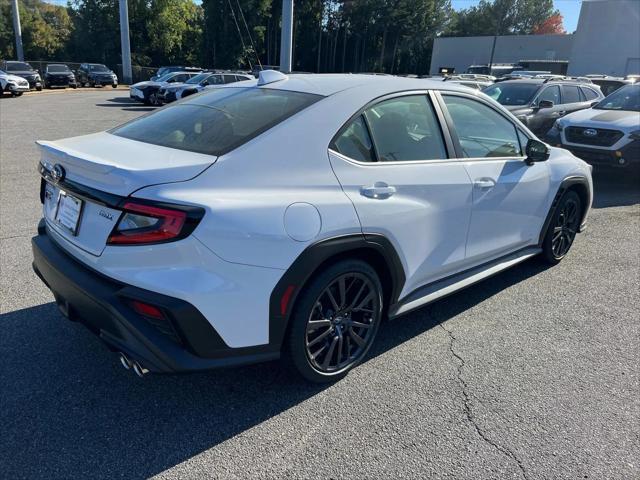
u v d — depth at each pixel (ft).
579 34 112.47
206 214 7.47
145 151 8.78
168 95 73.87
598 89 41.47
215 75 74.33
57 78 111.34
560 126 30.19
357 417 8.92
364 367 10.47
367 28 250.98
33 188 23.93
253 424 8.68
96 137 10.33
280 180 8.46
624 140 27.32
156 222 7.36
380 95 10.19
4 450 7.87
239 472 7.61
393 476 7.62
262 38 205.98
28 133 41.93
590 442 8.46
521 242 14.30
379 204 9.47
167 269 7.48
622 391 9.91
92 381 9.67
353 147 9.50
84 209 8.42
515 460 8.02
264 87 10.64
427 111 11.16
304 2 228.22
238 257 7.75
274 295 8.21
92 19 190.19
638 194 27.53
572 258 17.30
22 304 12.51
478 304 13.64
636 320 12.92
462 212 11.50
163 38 195.93
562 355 11.16
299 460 7.89
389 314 10.58
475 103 12.45
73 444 8.06
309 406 9.18
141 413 8.85
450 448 8.23
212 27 198.49
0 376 9.68
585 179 16.14
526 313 13.16
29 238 17.11
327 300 9.29
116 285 7.86
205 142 8.84
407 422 8.82
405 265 10.36
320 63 255.50
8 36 197.57
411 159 10.53
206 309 7.62
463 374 10.32
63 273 8.50
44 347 10.71
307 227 8.37
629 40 105.81
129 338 7.73
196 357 7.88
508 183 12.80
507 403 9.43
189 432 8.43
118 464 7.69
